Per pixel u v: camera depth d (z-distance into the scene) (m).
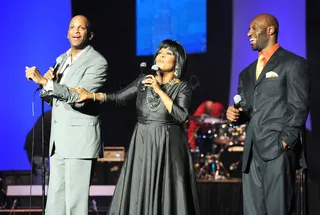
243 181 7.21
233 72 16.94
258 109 7.02
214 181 12.57
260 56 7.24
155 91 6.88
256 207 7.04
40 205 12.96
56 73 7.46
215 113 15.72
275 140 6.85
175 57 7.20
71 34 7.43
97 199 13.07
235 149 13.91
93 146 7.33
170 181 6.86
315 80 16.19
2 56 15.65
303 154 6.97
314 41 16.22
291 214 6.90
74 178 7.26
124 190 6.95
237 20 16.83
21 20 15.74
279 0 16.42
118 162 14.12
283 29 16.36
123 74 17.23
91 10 17.14
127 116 17.19
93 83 7.37
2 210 11.93
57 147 7.30
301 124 6.72
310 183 12.75
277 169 6.81
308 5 16.23
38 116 15.36
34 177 13.73
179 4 16.98
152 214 6.79
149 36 17.11
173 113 6.78
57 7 15.88
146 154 6.94
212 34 16.94
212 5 16.89
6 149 15.39
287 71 6.90
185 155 7.04
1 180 13.15
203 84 17.05
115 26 17.19
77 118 7.31
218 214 12.48
